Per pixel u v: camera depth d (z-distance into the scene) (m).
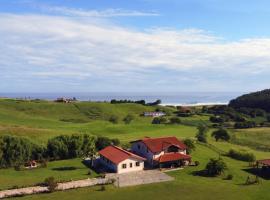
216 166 98.94
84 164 107.06
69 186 84.81
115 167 99.06
